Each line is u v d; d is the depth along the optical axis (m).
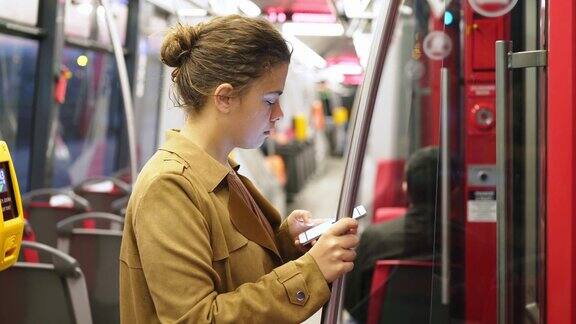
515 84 1.86
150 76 6.70
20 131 5.17
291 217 1.84
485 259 2.33
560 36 1.69
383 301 3.55
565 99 1.68
